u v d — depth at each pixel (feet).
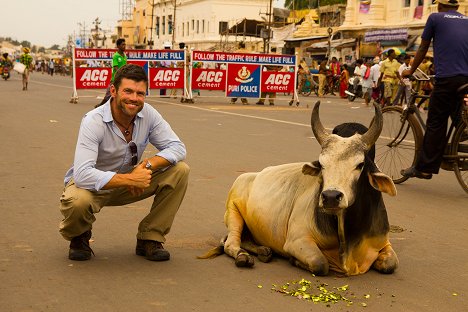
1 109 54.24
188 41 226.17
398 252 16.70
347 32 122.62
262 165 29.12
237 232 15.89
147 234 15.17
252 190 15.99
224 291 13.28
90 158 14.17
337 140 13.34
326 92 101.04
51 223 18.38
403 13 110.42
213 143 35.99
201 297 12.90
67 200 14.24
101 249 16.05
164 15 259.39
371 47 114.42
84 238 15.14
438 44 22.67
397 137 26.66
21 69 86.63
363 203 13.70
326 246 14.23
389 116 27.12
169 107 60.90
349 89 88.79
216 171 27.37
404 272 14.96
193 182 24.94
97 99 69.92
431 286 14.05
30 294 12.78
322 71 96.02
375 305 12.76
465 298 13.38
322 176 13.29
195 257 15.64
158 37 265.13
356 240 14.08
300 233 14.44
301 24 148.87
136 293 13.03
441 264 15.74
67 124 43.39
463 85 22.18
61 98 70.64
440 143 23.45
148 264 14.96
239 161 30.07
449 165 24.20
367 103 73.92
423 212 21.36
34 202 20.94
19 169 26.68
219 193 23.03
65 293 12.90
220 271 14.57
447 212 21.44
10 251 15.62
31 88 93.56
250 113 56.54
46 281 13.57
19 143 34.09
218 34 209.26
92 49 63.98
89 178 13.97
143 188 14.02
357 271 14.46
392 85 62.28
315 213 14.14
